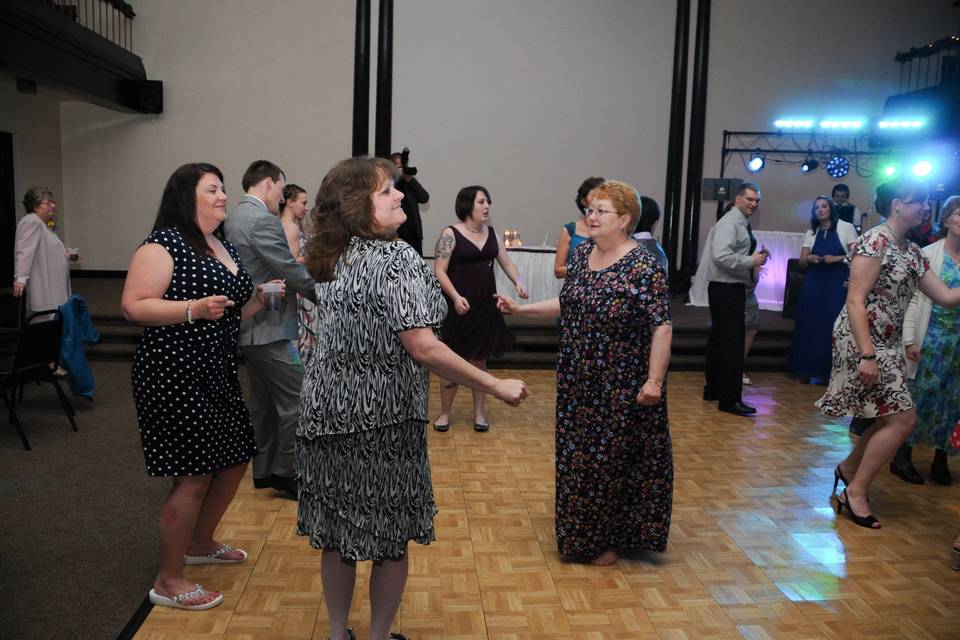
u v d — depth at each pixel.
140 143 10.43
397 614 2.58
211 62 10.35
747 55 10.72
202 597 2.56
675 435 4.87
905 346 3.95
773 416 5.42
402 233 8.16
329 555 2.14
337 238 2.02
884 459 3.40
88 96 8.91
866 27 10.75
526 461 4.27
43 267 5.73
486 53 10.56
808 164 10.75
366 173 2.01
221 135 10.46
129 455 4.19
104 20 9.99
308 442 2.05
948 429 3.93
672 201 10.82
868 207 10.98
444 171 10.68
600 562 2.99
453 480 3.93
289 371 3.38
